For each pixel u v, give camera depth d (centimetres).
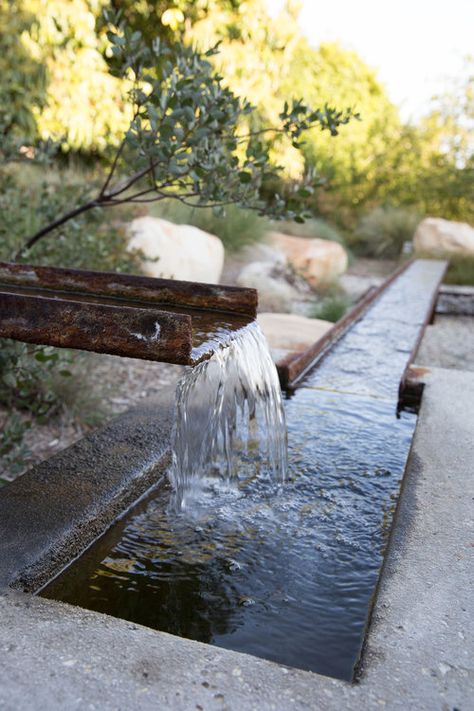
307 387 328
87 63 877
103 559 180
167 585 170
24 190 520
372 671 124
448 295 813
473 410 273
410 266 885
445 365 563
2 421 354
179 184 292
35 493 192
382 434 272
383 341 425
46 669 121
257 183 303
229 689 118
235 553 186
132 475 207
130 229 627
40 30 839
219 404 197
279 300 739
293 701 116
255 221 891
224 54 939
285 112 295
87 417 380
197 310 224
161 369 485
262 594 167
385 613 141
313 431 272
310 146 1237
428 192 1329
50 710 111
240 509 210
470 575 156
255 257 844
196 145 278
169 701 115
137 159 284
